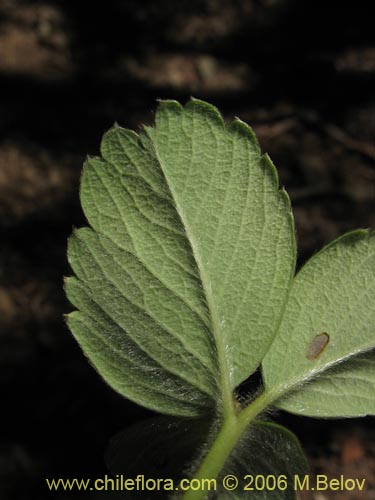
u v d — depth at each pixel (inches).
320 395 6.5
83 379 22.3
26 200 26.0
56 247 25.1
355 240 6.4
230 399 6.4
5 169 26.6
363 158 26.8
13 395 21.9
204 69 29.5
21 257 24.7
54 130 27.6
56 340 23.1
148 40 30.3
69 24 30.4
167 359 6.5
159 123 6.3
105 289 6.4
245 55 30.0
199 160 6.3
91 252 6.4
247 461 6.4
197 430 6.5
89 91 28.7
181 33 30.7
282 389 6.5
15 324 23.5
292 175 26.5
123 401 21.9
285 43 30.3
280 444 6.3
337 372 6.5
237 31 30.8
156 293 6.4
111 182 6.3
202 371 6.4
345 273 6.4
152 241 6.4
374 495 20.0
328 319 6.5
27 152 27.0
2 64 29.0
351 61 29.6
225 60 29.9
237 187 6.3
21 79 28.7
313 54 29.9
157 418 6.6
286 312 6.5
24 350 22.9
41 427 21.4
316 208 25.7
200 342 6.4
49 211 25.9
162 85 29.1
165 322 6.4
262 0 31.5
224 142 6.3
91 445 21.0
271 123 27.8
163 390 6.5
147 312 6.4
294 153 27.1
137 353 6.5
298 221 25.4
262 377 6.5
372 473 20.5
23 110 28.0
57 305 23.8
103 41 30.1
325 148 27.2
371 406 6.5
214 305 6.4
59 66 29.3
